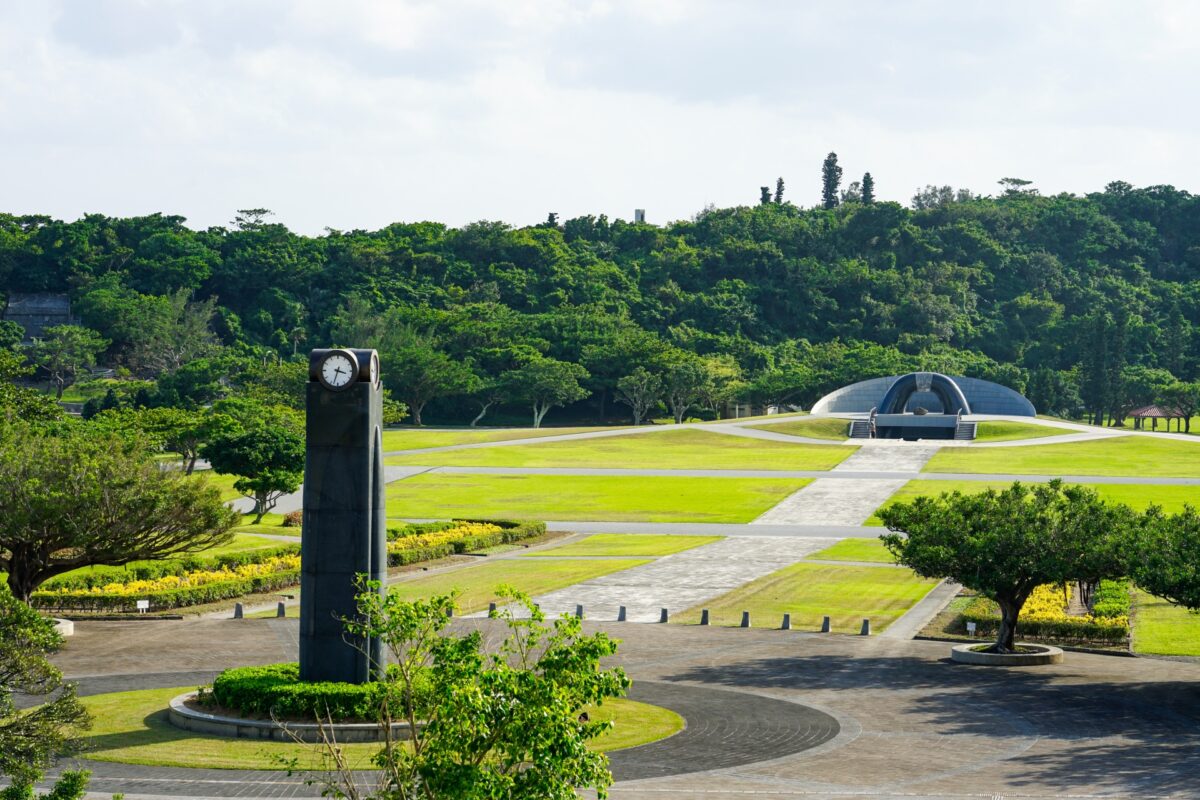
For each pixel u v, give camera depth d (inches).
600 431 6678.2
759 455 5649.6
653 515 3973.9
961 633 2249.0
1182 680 1851.6
